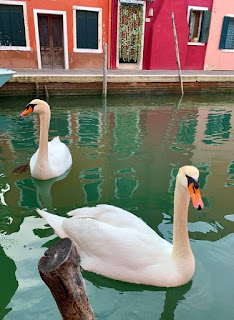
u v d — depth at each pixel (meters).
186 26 18.67
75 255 1.64
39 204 4.63
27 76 13.11
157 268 2.97
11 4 15.30
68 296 1.62
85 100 13.34
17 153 6.71
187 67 19.97
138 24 17.80
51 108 11.44
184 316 2.74
